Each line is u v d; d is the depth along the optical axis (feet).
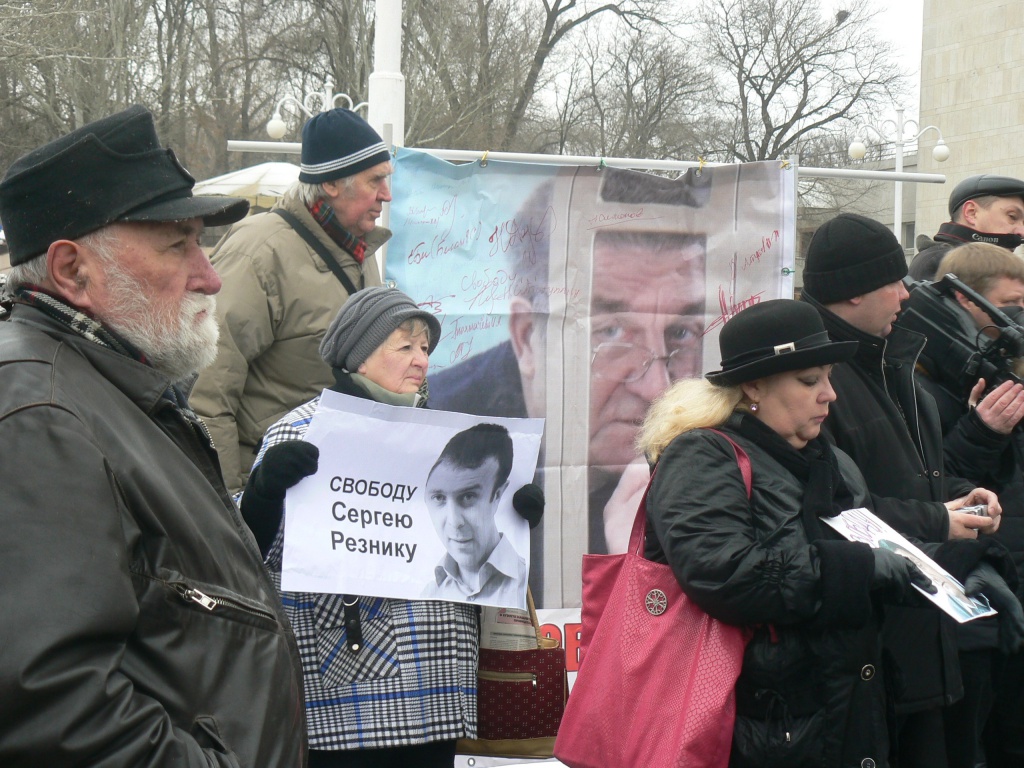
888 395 10.52
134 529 5.01
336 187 10.95
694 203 13.16
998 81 73.26
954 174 75.97
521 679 9.52
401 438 8.80
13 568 4.52
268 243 10.83
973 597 8.48
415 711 8.55
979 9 74.13
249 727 5.23
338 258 11.18
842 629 7.86
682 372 13.16
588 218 12.77
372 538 8.64
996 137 73.51
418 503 8.87
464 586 8.87
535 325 12.64
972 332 11.65
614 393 12.91
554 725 9.64
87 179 5.50
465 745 9.73
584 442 12.84
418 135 74.28
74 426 4.89
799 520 8.27
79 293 5.59
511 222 12.53
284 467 8.24
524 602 9.12
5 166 76.33
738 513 8.13
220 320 10.54
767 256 13.42
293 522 8.37
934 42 76.64
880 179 14.60
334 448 8.60
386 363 9.09
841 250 10.20
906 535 9.36
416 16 76.07
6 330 5.32
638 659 8.30
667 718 8.10
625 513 12.92
